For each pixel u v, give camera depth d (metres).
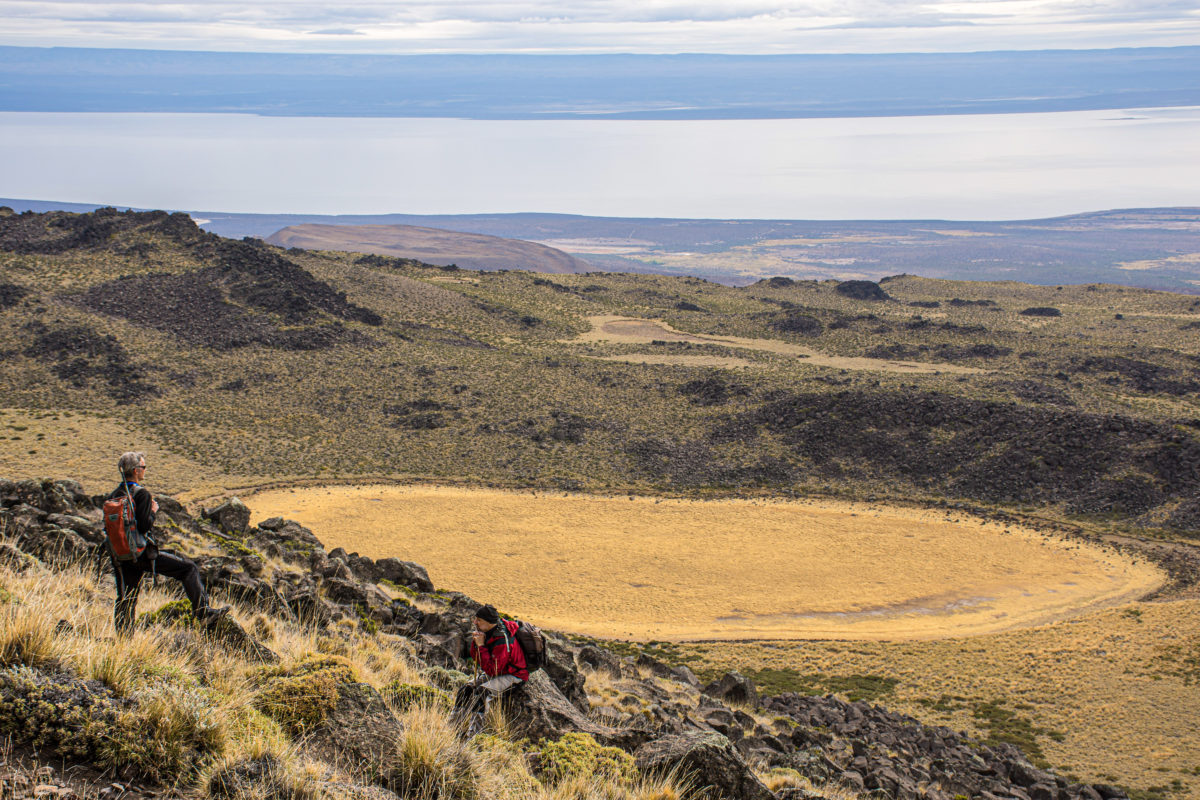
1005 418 95.50
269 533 23.84
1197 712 40.19
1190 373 122.50
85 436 85.50
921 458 92.06
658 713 15.77
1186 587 62.84
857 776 17.02
